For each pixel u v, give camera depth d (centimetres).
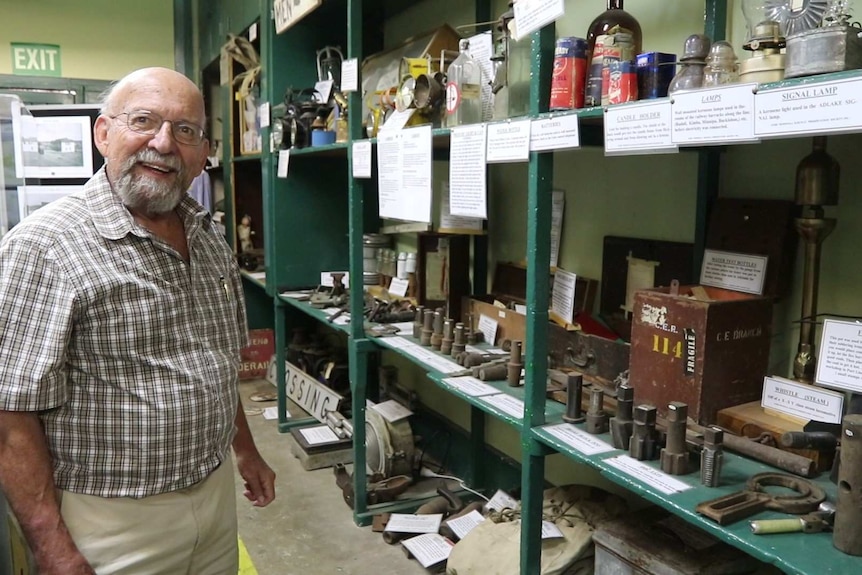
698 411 137
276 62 349
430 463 311
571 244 225
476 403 172
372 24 348
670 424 127
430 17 301
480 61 216
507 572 188
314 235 362
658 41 188
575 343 185
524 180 244
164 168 134
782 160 156
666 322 143
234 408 154
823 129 93
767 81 108
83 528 132
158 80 136
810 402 131
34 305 120
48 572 124
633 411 138
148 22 552
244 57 437
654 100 118
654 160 191
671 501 116
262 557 241
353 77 241
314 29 353
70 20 527
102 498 133
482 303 232
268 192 356
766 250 155
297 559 239
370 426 294
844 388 122
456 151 176
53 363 121
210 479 149
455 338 213
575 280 192
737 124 104
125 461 133
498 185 259
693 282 175
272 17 347
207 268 150
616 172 205
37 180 233
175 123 135
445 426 307
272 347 466
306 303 319
